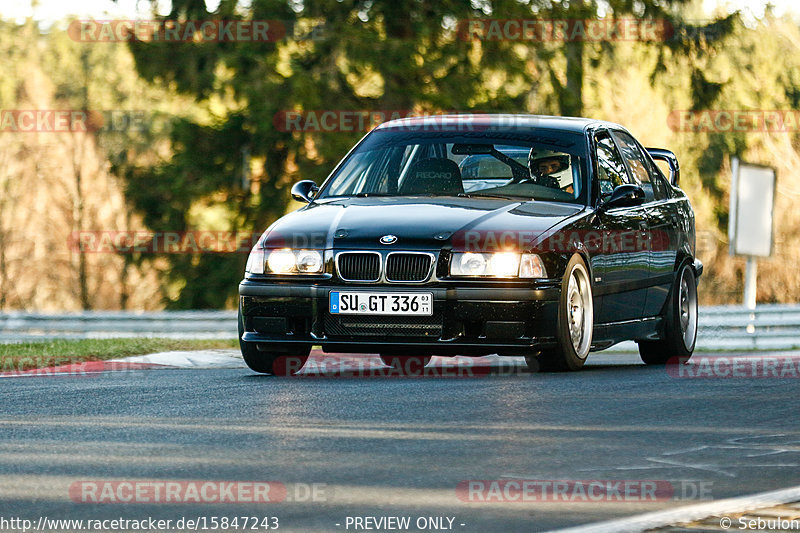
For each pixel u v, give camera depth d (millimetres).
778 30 113688
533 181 23922
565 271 21891
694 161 107625
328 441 14422
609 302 23734
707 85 77875
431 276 21375
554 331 21656
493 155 24469
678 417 16734
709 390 19953
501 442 14398
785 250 125125
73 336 56406
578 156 24328
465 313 21266
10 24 121875
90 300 132250
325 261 21812
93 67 121500
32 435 14992
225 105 65375
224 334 55750
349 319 21609
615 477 12430
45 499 11266
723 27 77625
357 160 25250
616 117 108938
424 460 13219
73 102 121812
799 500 11328
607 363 28531
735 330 44969
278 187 66688
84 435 14953
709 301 125375
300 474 12414
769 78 110938
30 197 130500
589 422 16094
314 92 63594
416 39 64938
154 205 71000
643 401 18328
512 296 21188
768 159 118500
